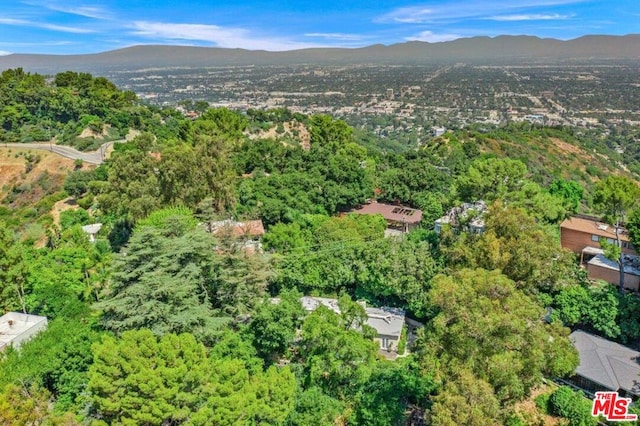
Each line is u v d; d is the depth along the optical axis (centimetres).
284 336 3253
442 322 2272
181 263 3453
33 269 4250
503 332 2159
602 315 3475
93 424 2136
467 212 4244
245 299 3547
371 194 6650
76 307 3866
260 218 5628
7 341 3316
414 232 4825
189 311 3098
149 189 4903
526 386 2262
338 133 9538
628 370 3092
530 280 3303
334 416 2642
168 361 2297
